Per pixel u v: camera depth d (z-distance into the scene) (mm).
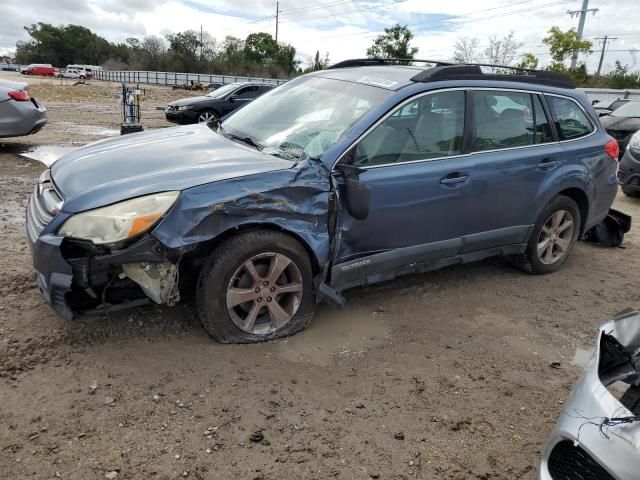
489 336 3861
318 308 4039
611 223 6090
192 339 3434
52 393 2861
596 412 2051
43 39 102875
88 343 3324
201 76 49688
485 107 4262
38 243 2963
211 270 3195
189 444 2582
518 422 2951
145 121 16969
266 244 3268
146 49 69375
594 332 4051
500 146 4348
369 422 2842
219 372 3137
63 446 2510
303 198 3324
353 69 4613
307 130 3846
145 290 3051
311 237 3385
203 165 3318
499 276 4977
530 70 4781
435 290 4562
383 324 3900
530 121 4582
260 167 3309
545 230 4855
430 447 2705
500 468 2609
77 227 2910
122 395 2885
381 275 3887
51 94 25734
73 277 2953
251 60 74625
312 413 2871
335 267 3592
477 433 2838
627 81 38906
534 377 3391
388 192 3666
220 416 2787
